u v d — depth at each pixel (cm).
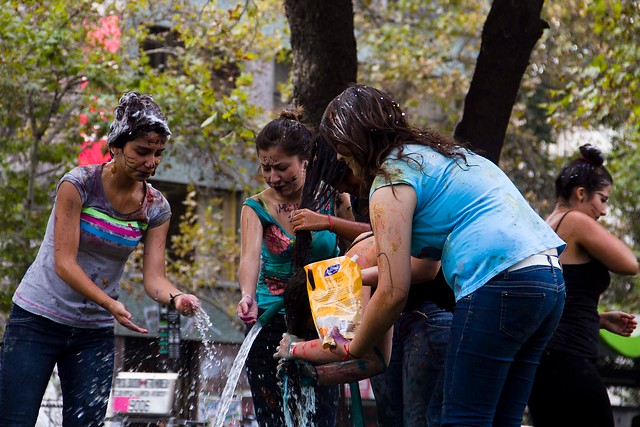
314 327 501
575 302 599
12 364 527
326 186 538
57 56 1595
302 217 539
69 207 526
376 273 472
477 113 890
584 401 591
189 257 2397
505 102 891
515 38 885
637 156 1930
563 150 2356
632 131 1859
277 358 516
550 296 411
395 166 412
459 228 414
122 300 2080
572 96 1505
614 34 1309
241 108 1562
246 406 647
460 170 419
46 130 1742
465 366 411
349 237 539
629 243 2119
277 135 557
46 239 542
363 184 433
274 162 558
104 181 534
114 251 540
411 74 2209
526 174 2331
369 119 420
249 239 572
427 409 534
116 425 642
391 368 567
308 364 502
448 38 2300
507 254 407
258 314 585
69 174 531
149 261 561
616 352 810
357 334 425
